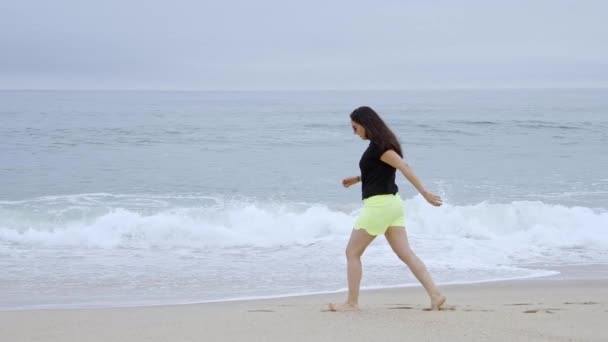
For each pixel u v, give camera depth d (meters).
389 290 7.95
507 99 93.19
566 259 10.12
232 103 78.94
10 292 7.89
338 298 7.54
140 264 9.53
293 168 21.89
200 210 13.11
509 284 8.34
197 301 7.44
